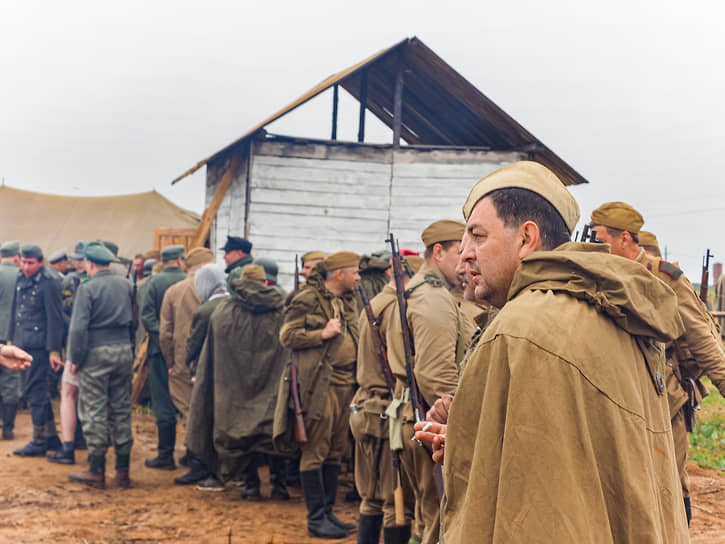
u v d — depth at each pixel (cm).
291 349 499
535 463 112
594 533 111
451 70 1133
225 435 558
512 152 1204
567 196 148
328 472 505
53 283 721
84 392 602
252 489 580
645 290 129
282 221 1189
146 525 501
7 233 2094
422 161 1211
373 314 364
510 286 145
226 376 570
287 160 1192
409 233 1212
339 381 500
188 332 673
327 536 479
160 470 678
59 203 2248
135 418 933
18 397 792
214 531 490
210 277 659
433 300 329
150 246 2109
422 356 320
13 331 730
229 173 1206
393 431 334
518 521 111
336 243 1199
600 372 119
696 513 516
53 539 464
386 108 1371
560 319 121
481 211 147
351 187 1205
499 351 122
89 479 604
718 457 689
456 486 128
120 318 611
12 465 665
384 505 374
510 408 117
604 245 136
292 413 491
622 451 117
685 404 367
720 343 382
